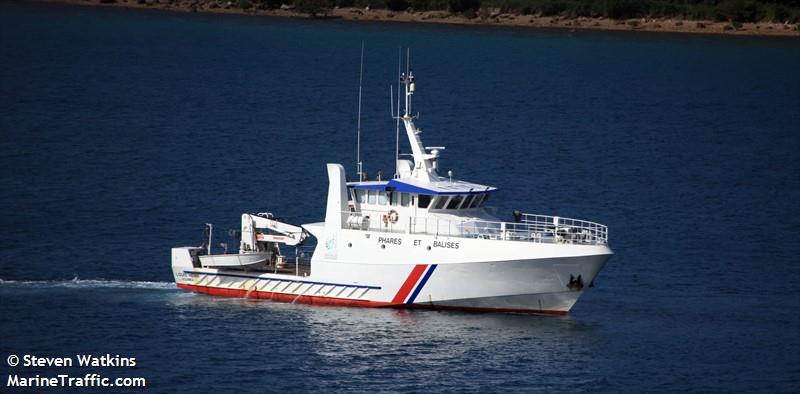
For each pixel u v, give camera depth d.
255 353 158.50
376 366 154.25
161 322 170.00
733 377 153.62
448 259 170.00
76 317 172.12
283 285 179.00
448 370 153.25
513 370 153.75
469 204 177.38
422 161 177.88
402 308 174.75
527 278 168.88
